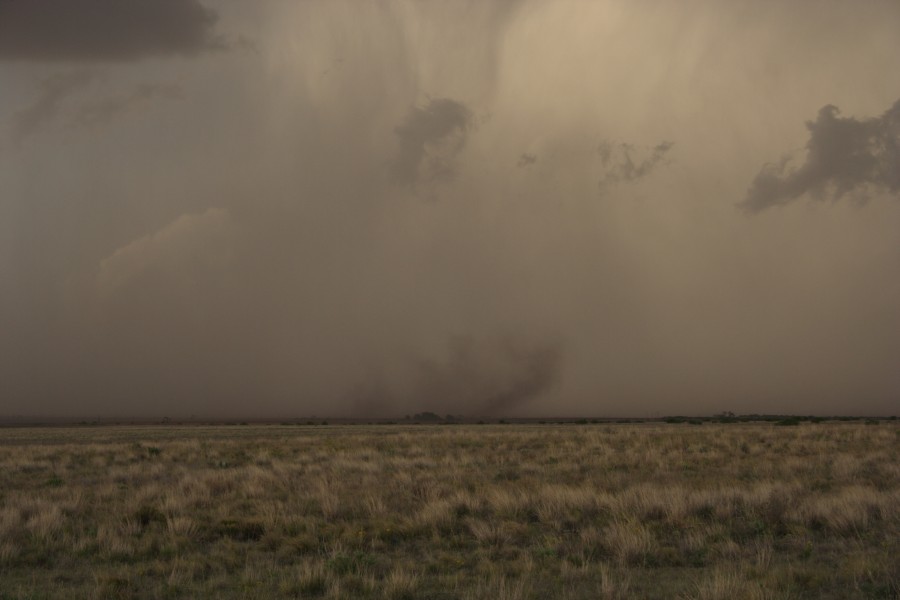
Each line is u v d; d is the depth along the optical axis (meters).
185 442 42.00
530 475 21.92
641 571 10.09
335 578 9.59
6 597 9.03
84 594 9.05
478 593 8.73
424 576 9.99
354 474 22.81
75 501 16.34
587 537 11.97
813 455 27.20
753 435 40.56
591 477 20.94
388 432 63.12
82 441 48.75
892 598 8.40
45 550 11.75
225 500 17.14
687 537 11.85
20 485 21.36
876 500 14.13
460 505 15.17
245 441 43.91
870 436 37.66
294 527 13.32
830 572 9.70
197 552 11.70
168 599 8.93
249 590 9.27
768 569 9.90
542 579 9.71
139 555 11.52
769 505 13.88
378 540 12.37
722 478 20.36
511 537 12.55
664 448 32.06
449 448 34.81
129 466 27.33
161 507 15.52
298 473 23.45
